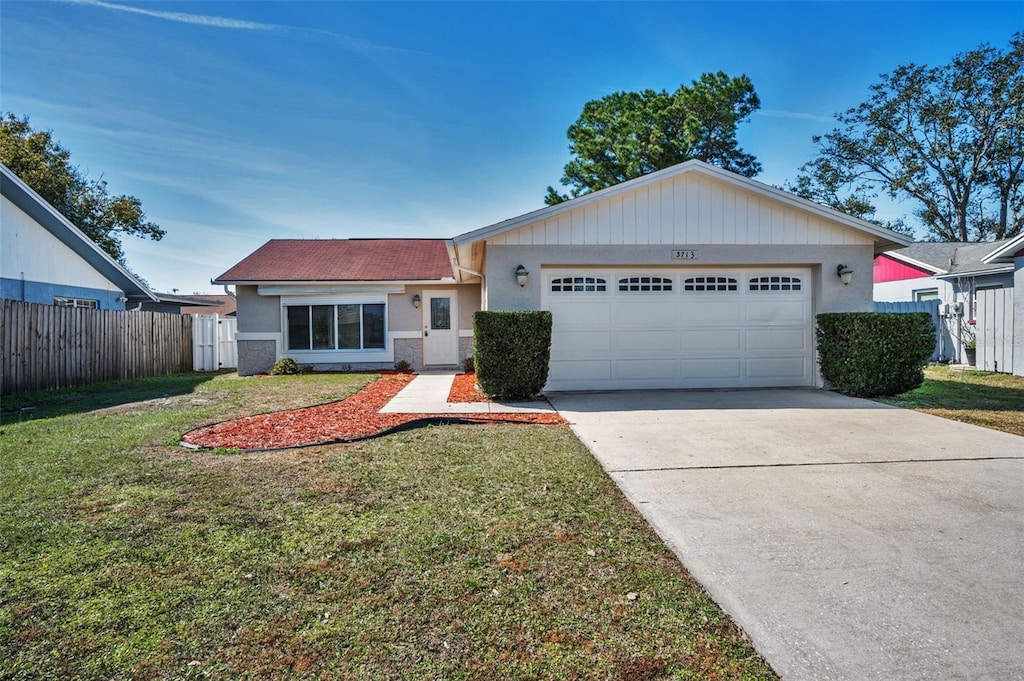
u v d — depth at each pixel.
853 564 3.08
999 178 27.70
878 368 8.81
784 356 10.19
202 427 6.75
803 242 9.78
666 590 2.79
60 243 13.98
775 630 2.44
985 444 5.74
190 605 2.62
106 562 3.05
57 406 8.84
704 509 3.93
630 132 25.95
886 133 28.78
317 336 15.55
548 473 4.75
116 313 13.35
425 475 4.68
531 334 8.88
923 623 2.49
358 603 2.64
